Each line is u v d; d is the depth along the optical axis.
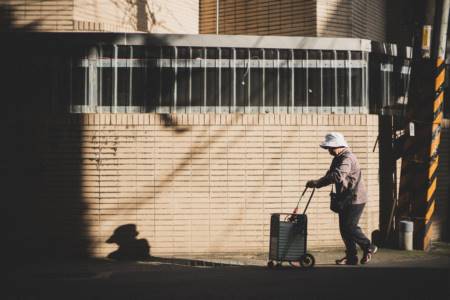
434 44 9.36
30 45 9.26
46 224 9.12
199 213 9.20
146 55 9.34
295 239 7.89
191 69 9.36
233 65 9.41
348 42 9.53
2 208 9.15
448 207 10.73
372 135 9.61
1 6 9.90
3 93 9.24
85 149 9.12
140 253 9.12
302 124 9.38
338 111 9.55
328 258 8.82
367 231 9.52
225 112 9.37
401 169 9.74
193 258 8.98
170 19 11.89
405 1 12.62
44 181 9.12
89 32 9.27
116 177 9.12
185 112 9.34
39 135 9.15
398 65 10.06
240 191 9.25
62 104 9.27
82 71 9.29
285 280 7.09
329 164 9.39
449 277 7.21
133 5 11.02
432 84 9.43
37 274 7.76
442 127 10.65
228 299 6.12
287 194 9.31
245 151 9.27
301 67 9.51
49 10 9.92
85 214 9.12
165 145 9.16
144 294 6.43
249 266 8.31
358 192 8.02
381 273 7.50
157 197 9.16
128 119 9.15
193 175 9.19
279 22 11.88
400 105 10.07
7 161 9.17
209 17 12.65
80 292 6.60
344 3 11.83
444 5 9.26
